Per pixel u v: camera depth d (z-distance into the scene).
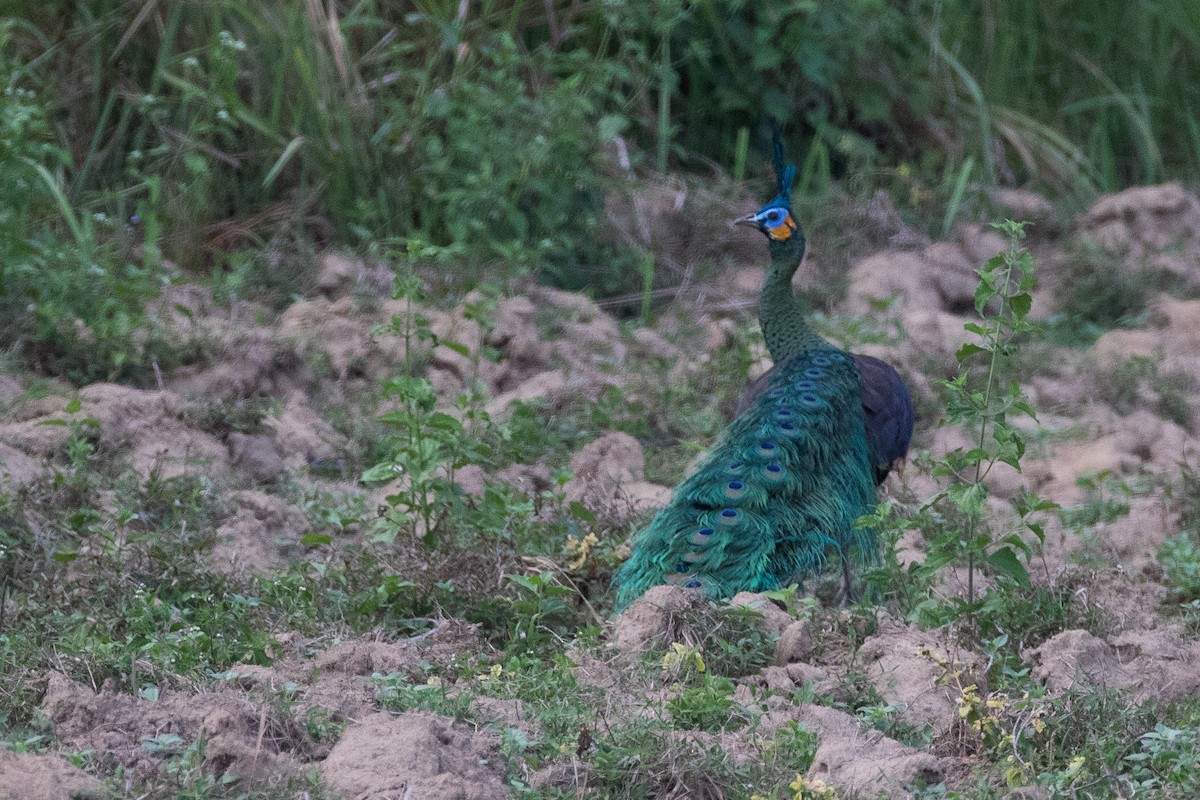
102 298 16.64
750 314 20.00
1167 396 17.39
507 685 9.11
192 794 7.26
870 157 23.55
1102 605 10.88
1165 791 7.86
